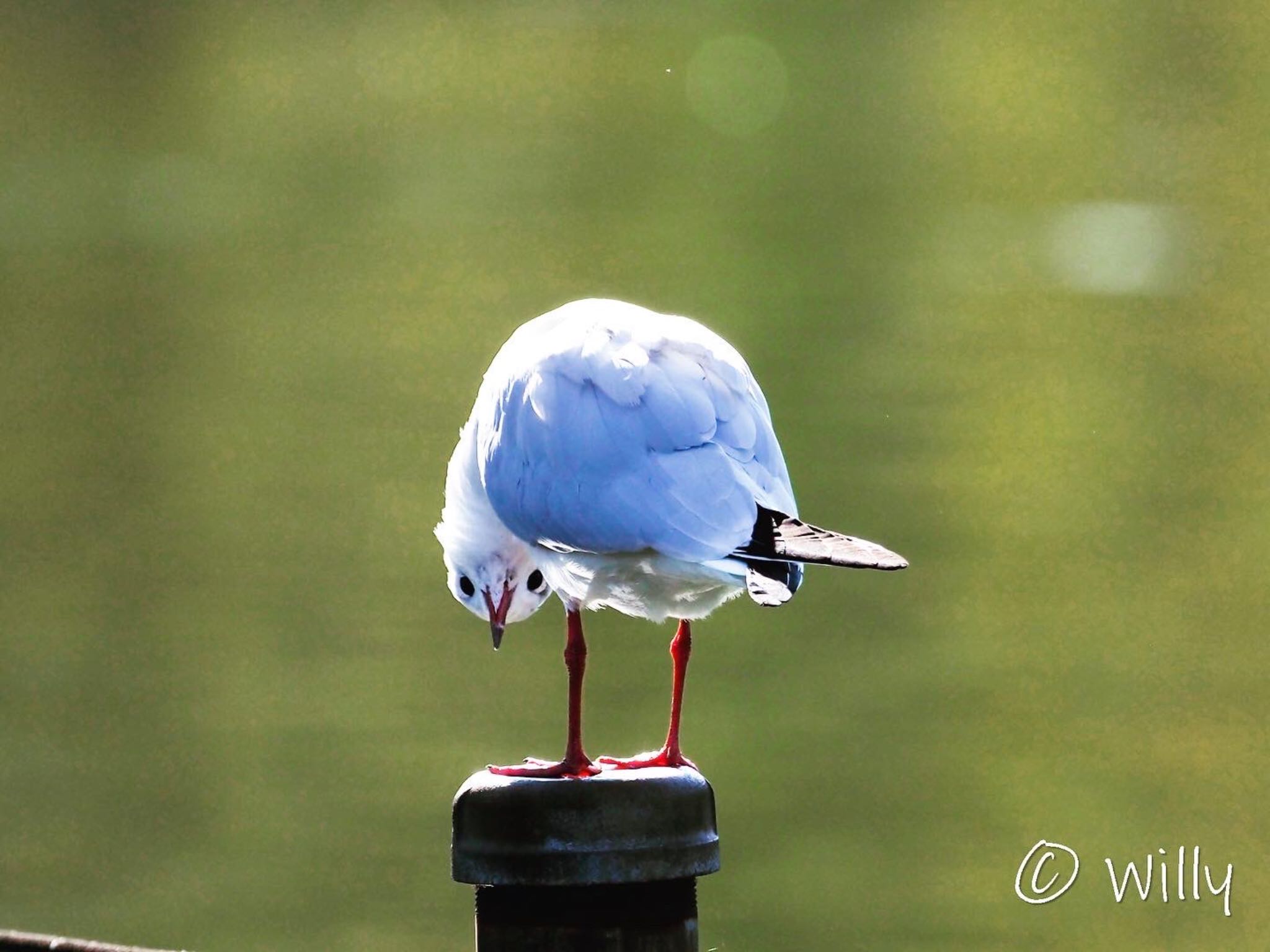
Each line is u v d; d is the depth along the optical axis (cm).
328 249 2861
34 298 2575
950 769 1240
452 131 3628
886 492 1742
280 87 3941
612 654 1434
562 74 3981
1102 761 1255
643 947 468
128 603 1538
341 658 1425
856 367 2186
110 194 3244
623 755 1244
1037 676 1380
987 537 1648
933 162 3328
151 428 1998
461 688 1373
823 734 1293
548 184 3259
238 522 1714
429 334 2389
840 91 3744
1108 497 1742
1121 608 1499
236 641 1455
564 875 461
